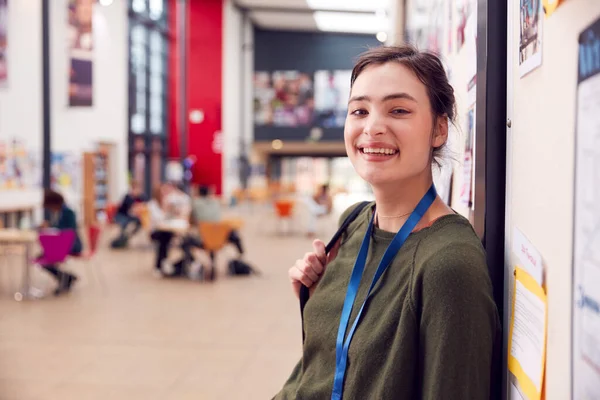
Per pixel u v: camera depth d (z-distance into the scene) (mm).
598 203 632
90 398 3877
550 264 796
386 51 1076
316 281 1278
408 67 1046
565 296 737
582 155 675
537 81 863
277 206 15086
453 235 932
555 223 775
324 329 1128
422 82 1041
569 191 722
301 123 28719
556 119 769
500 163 1073
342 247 1229
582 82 676
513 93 1012
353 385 983
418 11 2652
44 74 12469
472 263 875
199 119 24750
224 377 4305
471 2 1281
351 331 1018
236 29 26219
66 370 4414
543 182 829
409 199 1067
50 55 12945
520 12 958
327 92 28562
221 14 24469
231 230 8273
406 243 1007
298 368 1263
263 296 7188
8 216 11297
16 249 7211
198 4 24500
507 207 1048
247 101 28219
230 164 25859
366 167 1056
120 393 3971
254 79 28828
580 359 686
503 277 1069
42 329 5547
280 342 5211
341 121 28531
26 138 11891
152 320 5938
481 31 1112
